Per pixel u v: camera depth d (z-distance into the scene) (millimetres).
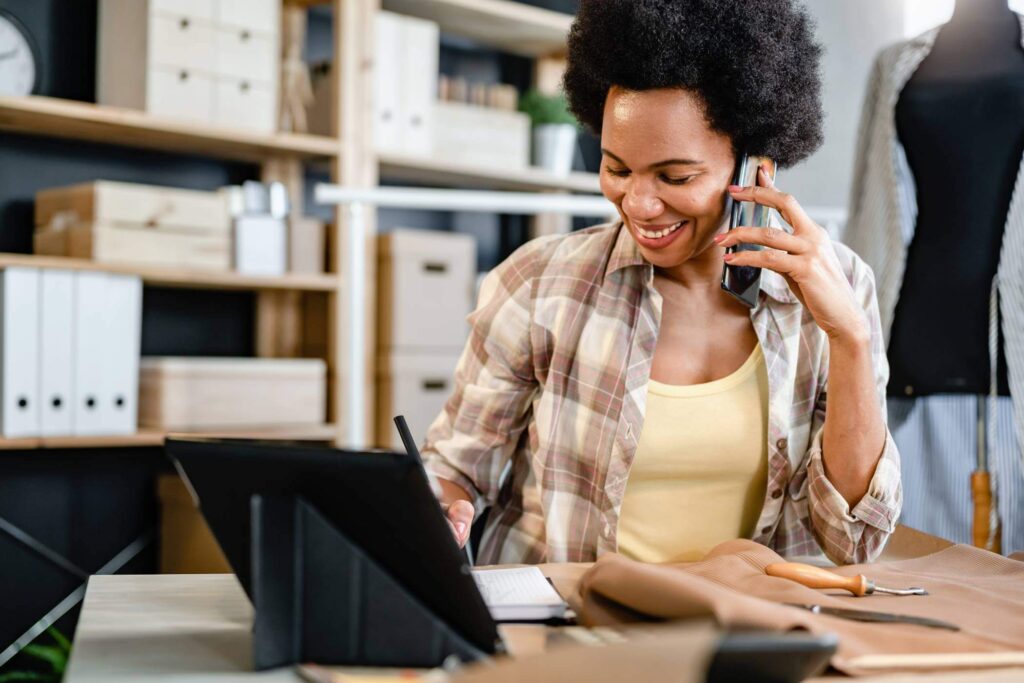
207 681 835
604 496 1413
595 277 1472
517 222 4254
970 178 2139
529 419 1541
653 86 1239
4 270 2777
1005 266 2066
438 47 3982
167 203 3029
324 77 3477
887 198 2279
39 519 3176
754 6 1239
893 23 4309
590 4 1297
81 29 3199
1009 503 2113
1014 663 831
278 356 3500
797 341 1419
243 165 3541
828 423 1318
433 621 875
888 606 1008
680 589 845
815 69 1377
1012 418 2115
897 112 2264
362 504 859
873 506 1295
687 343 1434
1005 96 2111
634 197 1282
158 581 1182
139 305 2982
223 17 3139
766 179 1327
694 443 1402
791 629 815
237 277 3139
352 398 2900
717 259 1418
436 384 3566
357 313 2889
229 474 901
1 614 3115
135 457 3334
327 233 3432
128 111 2959
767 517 1407
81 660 884
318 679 835
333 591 883
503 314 1499
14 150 3131
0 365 2783
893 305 2234
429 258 3525
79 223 2963
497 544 1531
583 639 854
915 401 2238
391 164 3586
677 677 584
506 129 3832
